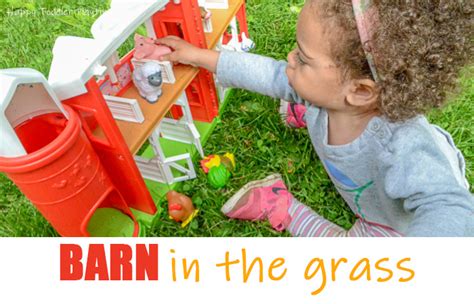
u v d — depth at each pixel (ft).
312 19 2.64
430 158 2.74
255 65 3.75
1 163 2.75
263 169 4.38
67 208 3.15
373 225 3.67
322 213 4.06
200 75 4.20
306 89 2.95
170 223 4.09
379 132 2.86
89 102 2.99
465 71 2.63
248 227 4.00
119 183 3.75
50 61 5.57
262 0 6.15
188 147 4.50
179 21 3.75
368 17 2.39
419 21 2.31
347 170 3.26
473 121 4.46
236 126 4.74
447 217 2.58
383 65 2.46
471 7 2.31
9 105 2.85
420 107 2.60
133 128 3.51
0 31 6.19
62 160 2.89
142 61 3.68
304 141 4.46
